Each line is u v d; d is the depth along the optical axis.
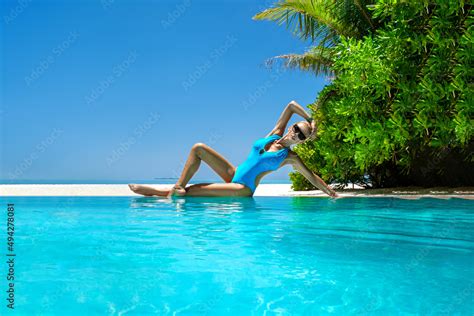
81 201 6.70
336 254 2.70
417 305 1.79
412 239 3.20
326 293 1.93
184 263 2.47
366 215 4.64
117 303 1.81
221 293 1.93
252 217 4.53
